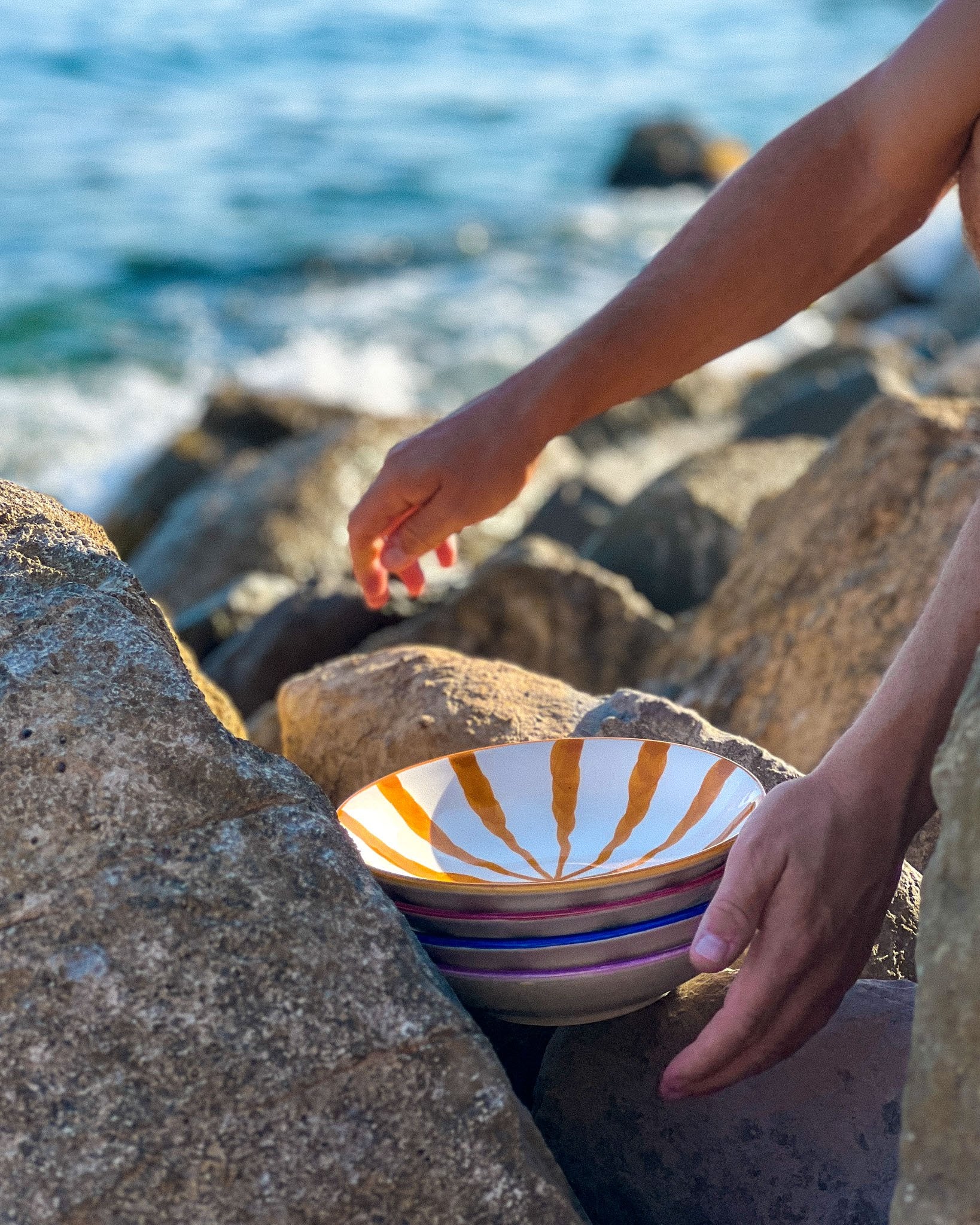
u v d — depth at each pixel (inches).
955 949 33.8
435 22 1133.1
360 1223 37.4
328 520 233.1
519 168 710.5
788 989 41.4
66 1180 36.4
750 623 101.2
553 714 66.1
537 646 128.7
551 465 262.5
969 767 34.7
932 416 100.2
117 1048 37.9
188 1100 37.5
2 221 587.5
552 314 480.7
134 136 746.8
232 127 772.0
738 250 56.4
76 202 619.2
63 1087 37.4
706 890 44.2
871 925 42.4
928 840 64.8
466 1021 39.9
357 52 999.0
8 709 42.2
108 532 287.1
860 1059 47.2
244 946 39.5
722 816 48.1
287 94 864.9
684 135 693.9
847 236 56.6
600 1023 49.8
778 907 41.0
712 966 40.1
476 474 56.7
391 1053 38.9
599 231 596.1
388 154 729.0
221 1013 38.6
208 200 627.5
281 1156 37.4
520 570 128.3
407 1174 37.9
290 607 140.5
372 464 243.9
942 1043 33.5
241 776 42.4
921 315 450.3
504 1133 38.8
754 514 111.9
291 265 537.0
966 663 40.6
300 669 138.9
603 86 920.9
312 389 412.5
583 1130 48.0
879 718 41.9
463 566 217.3
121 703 42.6
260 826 41.8
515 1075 53.8
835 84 908.0
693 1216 46.1
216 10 1136.2
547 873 47.9
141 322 474.3
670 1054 48.3
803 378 316.8
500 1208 38.3
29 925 39.1
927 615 42.1
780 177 56.0
